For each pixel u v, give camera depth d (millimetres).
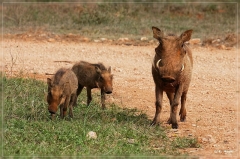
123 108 36844
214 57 58625
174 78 30812
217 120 35500
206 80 48812
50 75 47625
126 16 79250
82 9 80250
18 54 56906
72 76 33562
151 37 67938
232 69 54000
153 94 42719
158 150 28156
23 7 78812
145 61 56469
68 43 63906
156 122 32906
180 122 34781
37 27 71062
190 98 41906
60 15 77500
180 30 73375
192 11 84438
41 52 58656
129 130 30719
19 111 33281
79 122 31953
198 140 30219
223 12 85750
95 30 70500
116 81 46969
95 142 28641
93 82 36562
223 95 43312
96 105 37156
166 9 84625
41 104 34969
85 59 56406
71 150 27094
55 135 29328
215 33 71062
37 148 27031
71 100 33906
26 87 39062
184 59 32406
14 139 28391
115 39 66375
